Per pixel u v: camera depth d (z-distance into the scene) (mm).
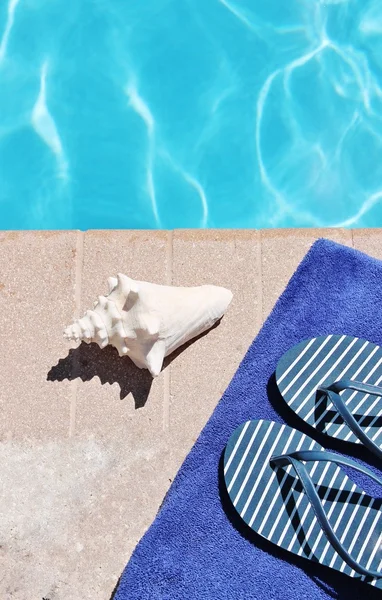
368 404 954
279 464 917
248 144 1284
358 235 1025
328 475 938
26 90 1292
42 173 1275
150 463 969
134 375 987
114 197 1271
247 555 915
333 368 962
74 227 1266
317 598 905
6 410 982
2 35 1300
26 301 1009
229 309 1004
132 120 1289
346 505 930
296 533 917
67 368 991
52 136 1283
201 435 949
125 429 976
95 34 1306
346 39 1306
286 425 948
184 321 953
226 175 1276
